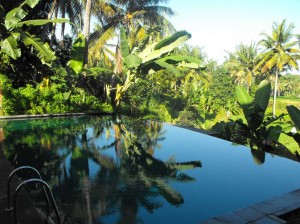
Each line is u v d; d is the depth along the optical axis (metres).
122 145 8.65
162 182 5.52
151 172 6.12
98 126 12.09
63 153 7.57
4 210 3.81
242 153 7.85
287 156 9.16
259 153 7.86
